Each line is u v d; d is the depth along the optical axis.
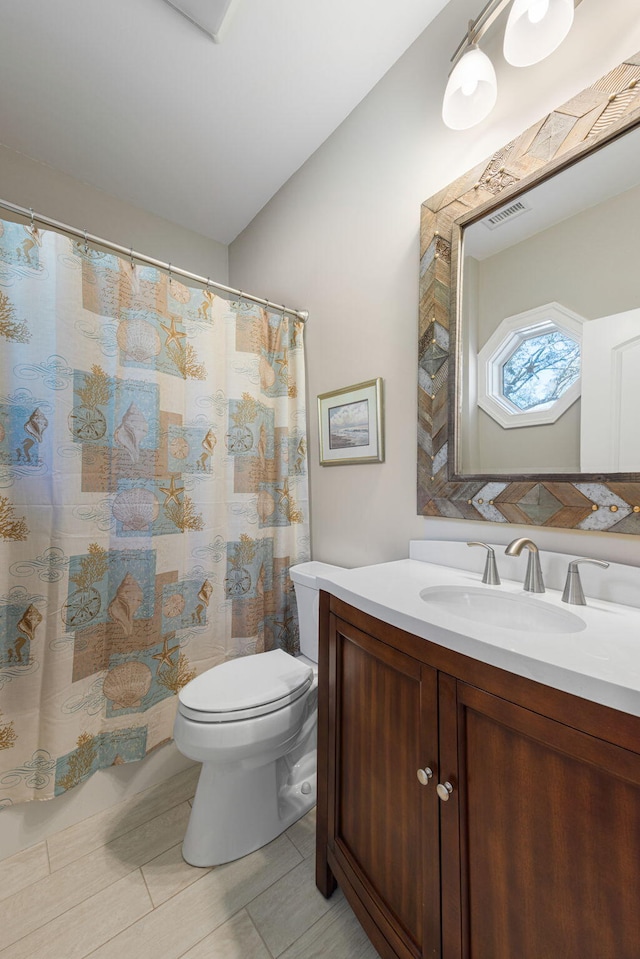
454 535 1.21
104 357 1.37
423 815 0.71
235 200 2.08
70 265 1.29
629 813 0.46
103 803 1.33
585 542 0.92
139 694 1.42
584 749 0.50
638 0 0.83
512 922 0.58
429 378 1.24
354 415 1.58
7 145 1.69
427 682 0.71
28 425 1.21
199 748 1.07
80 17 1.23
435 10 1.24
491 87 1.00
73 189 1.89
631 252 0.83
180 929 0.95
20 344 1.20
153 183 1.94
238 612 1.71
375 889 0.82
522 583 1.01
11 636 1.18
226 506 1.69
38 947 0.91
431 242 1.23
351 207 1.58
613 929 0.47
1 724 1.16
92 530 1.32
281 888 1.05
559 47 0.95
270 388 1.83
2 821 1.15
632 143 0.83
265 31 1.27
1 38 1.29
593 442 0.89
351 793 0.91
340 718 0.96
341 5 1.20
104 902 1.01
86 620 1.30
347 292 1.61
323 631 1.03
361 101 1.53
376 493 1.50
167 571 1.51
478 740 0.63
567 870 0.52
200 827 1.14
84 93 1.47
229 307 1.71
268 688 1.19
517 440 1.03
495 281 1.07
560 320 0.94
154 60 1.36
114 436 1.39
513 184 1.02
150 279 1.48
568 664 0.53
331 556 1.74
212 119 1.60
